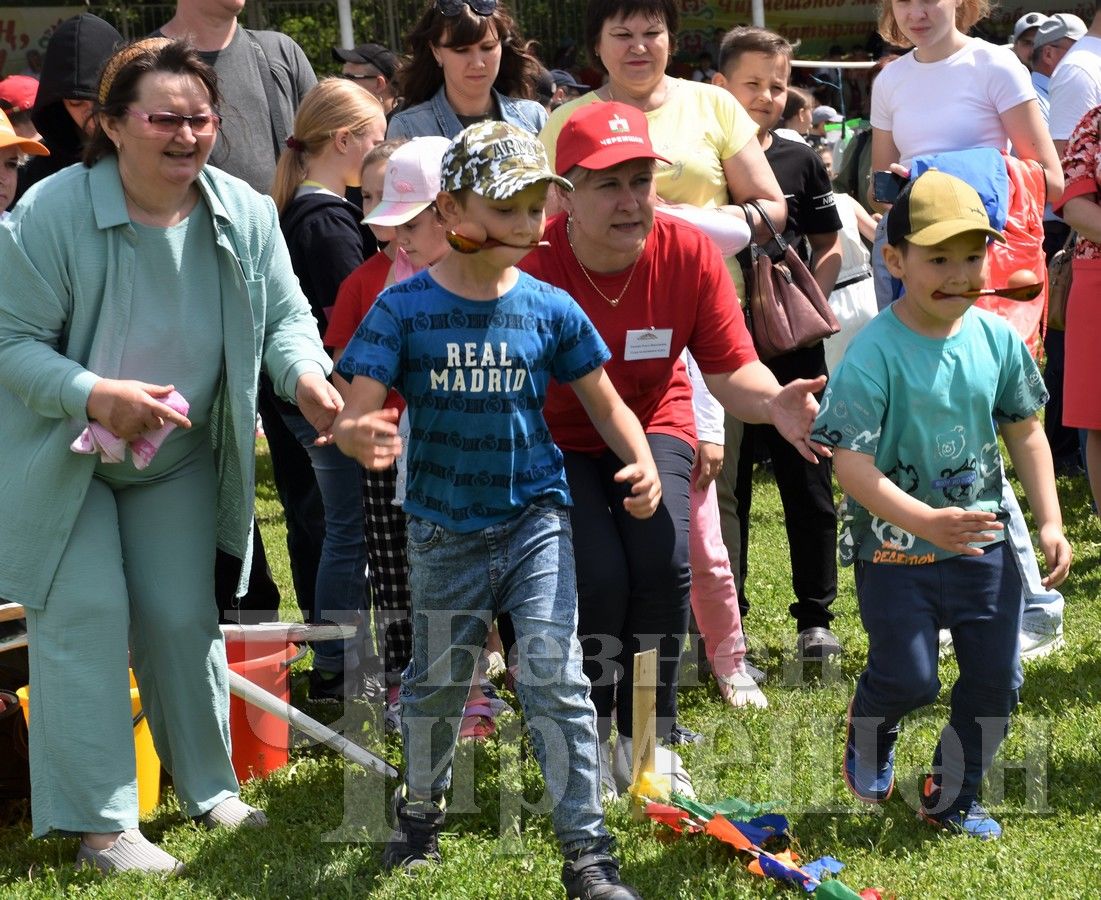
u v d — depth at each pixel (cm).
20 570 543
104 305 543
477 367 500
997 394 542
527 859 532
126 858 545
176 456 570
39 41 2281
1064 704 667
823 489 782
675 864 521
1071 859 509
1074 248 890
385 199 656
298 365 575
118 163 550
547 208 680
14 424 548
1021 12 2770
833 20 2894
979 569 535
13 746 600
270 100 873
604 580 547
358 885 519
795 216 805
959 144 868
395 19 2383
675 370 603
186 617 570
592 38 725
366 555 759
